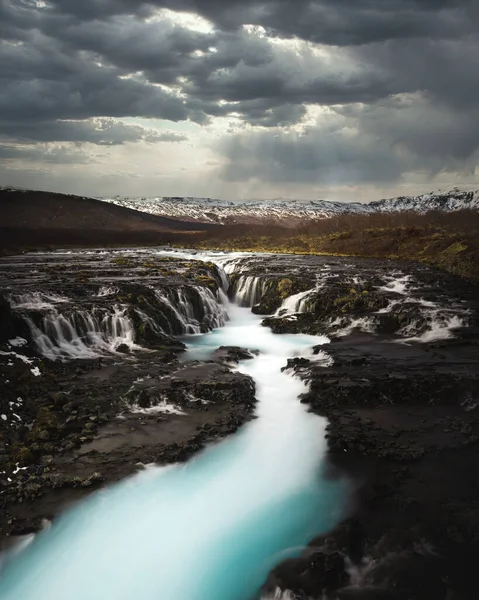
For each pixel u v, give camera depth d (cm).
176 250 7431
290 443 1530
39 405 1717
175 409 1744
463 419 1644
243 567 1037
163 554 1077
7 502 1203
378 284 3797
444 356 2219
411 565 1011
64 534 1119
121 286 3119
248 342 2695
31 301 2695
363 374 1980
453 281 3906
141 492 1271
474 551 1044
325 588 961
